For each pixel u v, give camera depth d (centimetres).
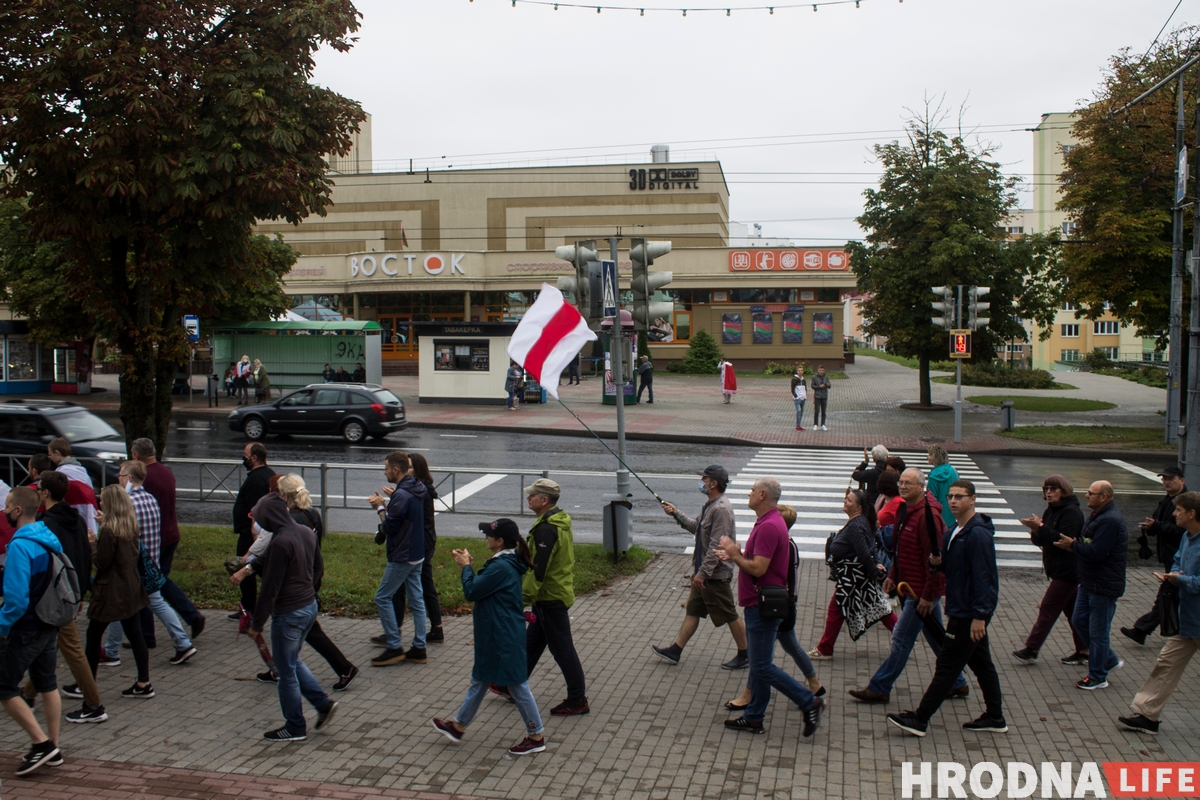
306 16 1027
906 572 671
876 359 6388
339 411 2305
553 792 542
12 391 3619
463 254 4891
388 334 5088
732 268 4750
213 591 962
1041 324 3011
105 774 564
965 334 2267
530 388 3112
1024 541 1302
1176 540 816
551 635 656
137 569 696
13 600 556
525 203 5653
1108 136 2617
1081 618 747
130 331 1090
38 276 3206
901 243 2967
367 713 662
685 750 600
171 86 984
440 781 555
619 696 696
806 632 863
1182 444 1446
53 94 965
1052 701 689
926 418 2836
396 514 757
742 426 2612
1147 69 2616
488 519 1411
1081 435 2408
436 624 824
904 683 726
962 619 604
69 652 631
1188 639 616
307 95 1082
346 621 887
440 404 3127
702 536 758
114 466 1468
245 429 2372
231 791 542
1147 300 2548
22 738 621
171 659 778
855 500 760
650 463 2000
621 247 5572
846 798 536
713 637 845
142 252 1069
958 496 608
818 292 4769
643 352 4575
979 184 2830
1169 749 604
